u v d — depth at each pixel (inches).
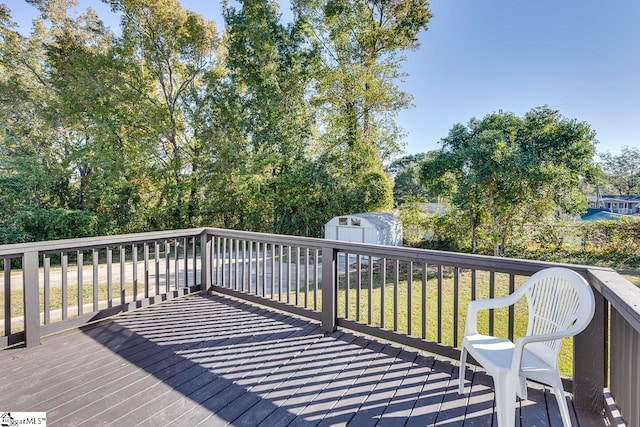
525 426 73.8
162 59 525.0
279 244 149.3
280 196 495.2
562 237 381.4
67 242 126.4
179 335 124.8
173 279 268.1
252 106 498.9
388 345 116.2
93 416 76.9
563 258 363.9
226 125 509.4
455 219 416.8
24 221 467.2
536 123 362.0
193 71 534.9
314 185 480.7
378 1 476.1
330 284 128.2
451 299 215.2
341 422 75.9
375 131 499.2
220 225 542.0
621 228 367.9
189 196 539.2
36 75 516.1
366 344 117.3
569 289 71.2
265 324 136.1
